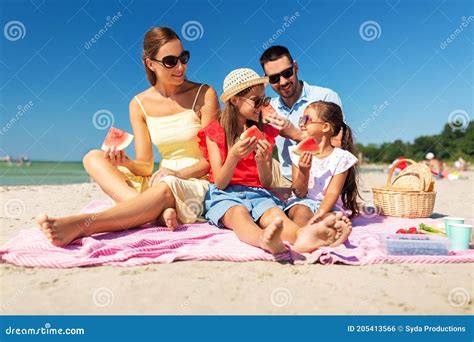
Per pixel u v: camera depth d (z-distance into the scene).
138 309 2.62
